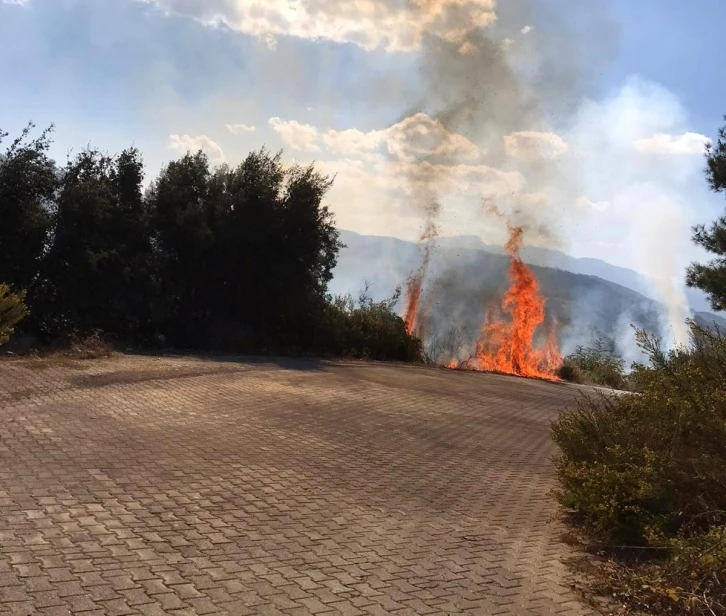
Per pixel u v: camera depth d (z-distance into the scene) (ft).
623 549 18.78
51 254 56.54
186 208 63.77
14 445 22.70
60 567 13.98
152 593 13.29
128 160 62.08
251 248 66.03
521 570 16.84
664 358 22.22
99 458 22.31
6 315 42.24
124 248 59.31
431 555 17.22
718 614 14.11
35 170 55.36
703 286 49.98
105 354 46.44
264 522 18.22
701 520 18.34
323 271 70.33
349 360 67.51
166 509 18.28
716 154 51.19
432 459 28.71
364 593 14.46
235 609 13.03
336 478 23.54
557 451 33.99
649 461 19.79
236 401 35.14
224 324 65.62
